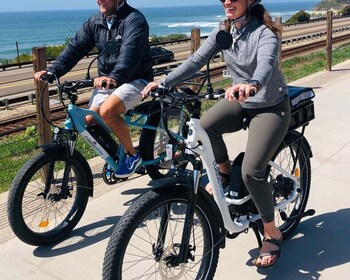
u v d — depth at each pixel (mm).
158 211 3020
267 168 3283
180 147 2812
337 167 5035
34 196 4383
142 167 4430
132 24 3881
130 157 4141
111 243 2531
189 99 2764
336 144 5738
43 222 3848
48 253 3590
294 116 3346
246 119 3160
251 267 3344
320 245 3594
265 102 2979
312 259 3420
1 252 3602
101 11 3916
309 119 3504
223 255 3484
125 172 4133
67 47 4168
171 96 2861
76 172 3820
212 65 18078
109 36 3986
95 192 4609
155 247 2859
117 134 4016
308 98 3410
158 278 3178
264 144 2926
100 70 4148
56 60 4148
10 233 3895
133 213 2549
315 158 5289
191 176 2740
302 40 31547
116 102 3879
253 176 2916
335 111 7113
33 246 3684
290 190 3514
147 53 4133
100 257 3531
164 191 2635
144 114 4246
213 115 3188
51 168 3725
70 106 3770
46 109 4746
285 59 18469
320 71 11477
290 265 3354
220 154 3283
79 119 3809
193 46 7098
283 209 3502
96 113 3963
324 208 4156
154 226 3699
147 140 4336
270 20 2834
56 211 3936
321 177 4789
